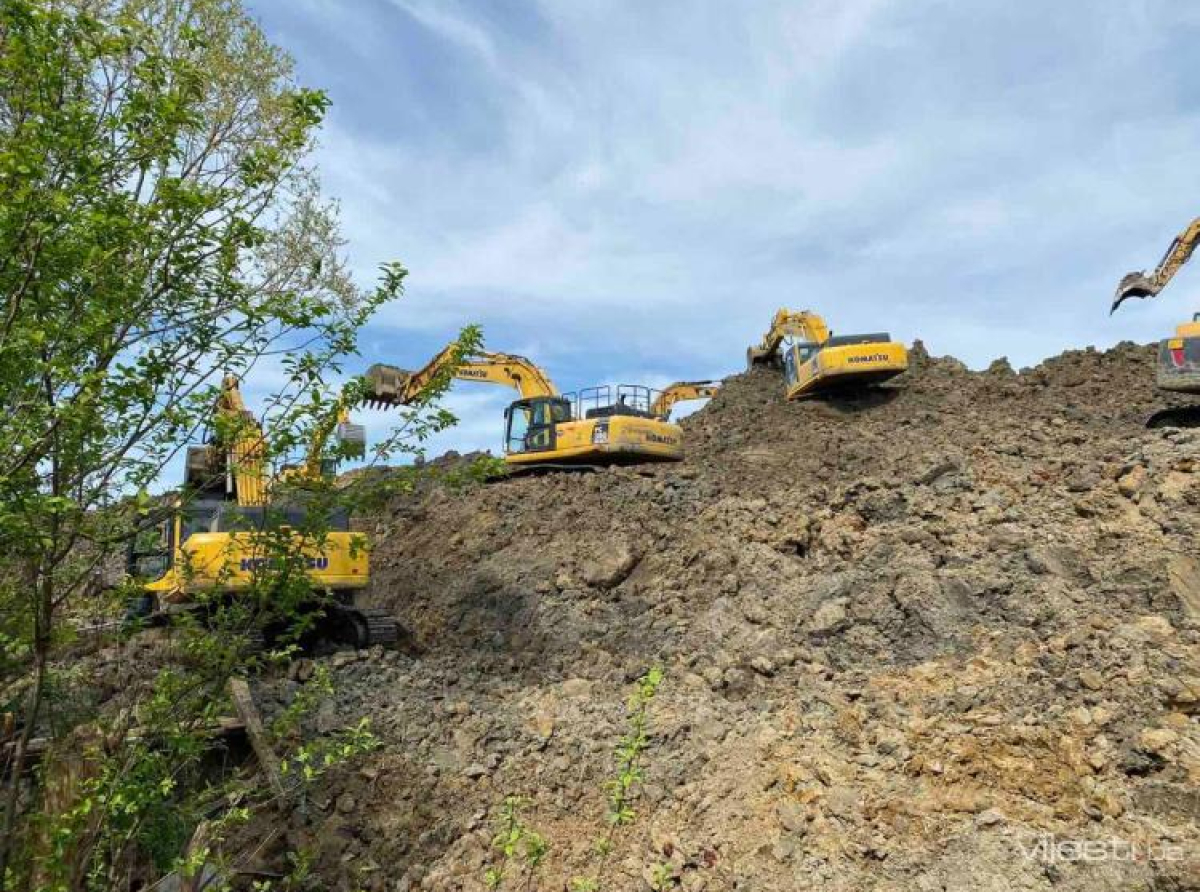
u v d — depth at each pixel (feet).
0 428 10.32
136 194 11.87
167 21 27.40
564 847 19.39
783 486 48.55
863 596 28.37
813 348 68.74
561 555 41.70
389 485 14.12
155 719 13.01
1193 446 31.07
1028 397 60.95
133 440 11.57
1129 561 25.50
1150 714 18.22
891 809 17.02
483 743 24.27
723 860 17.33
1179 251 57.62
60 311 11.03
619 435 53.11
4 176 10.09
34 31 10.43
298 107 12.49
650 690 14.46
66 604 13.07
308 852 18.33
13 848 12.28
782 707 23.40
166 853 13.71
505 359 61.31
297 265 31.53
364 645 32.30
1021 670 21.61
